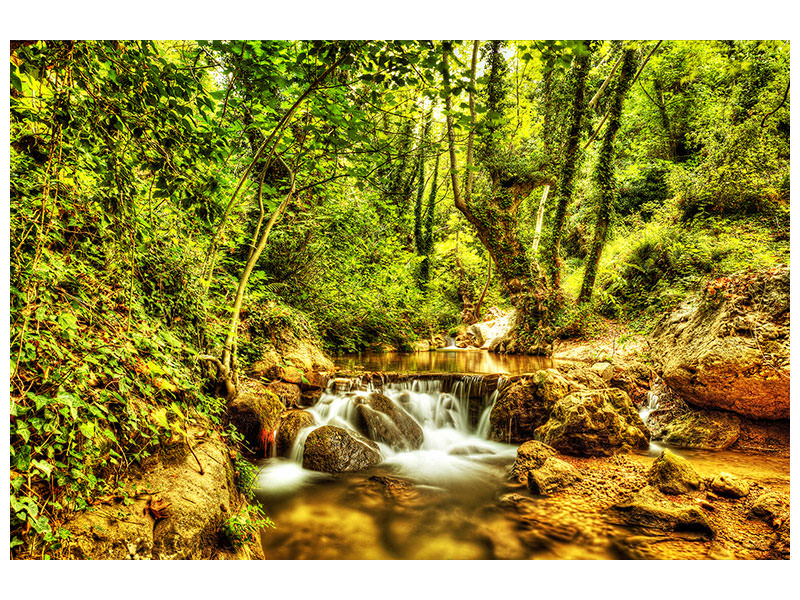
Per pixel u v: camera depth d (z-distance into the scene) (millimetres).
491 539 3008
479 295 17562
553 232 11117
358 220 9570
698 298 5605
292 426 4641
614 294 10812
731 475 3408
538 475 3758
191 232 4281
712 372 4477
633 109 16188
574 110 10516
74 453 1755
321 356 7496
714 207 10555
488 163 10812
